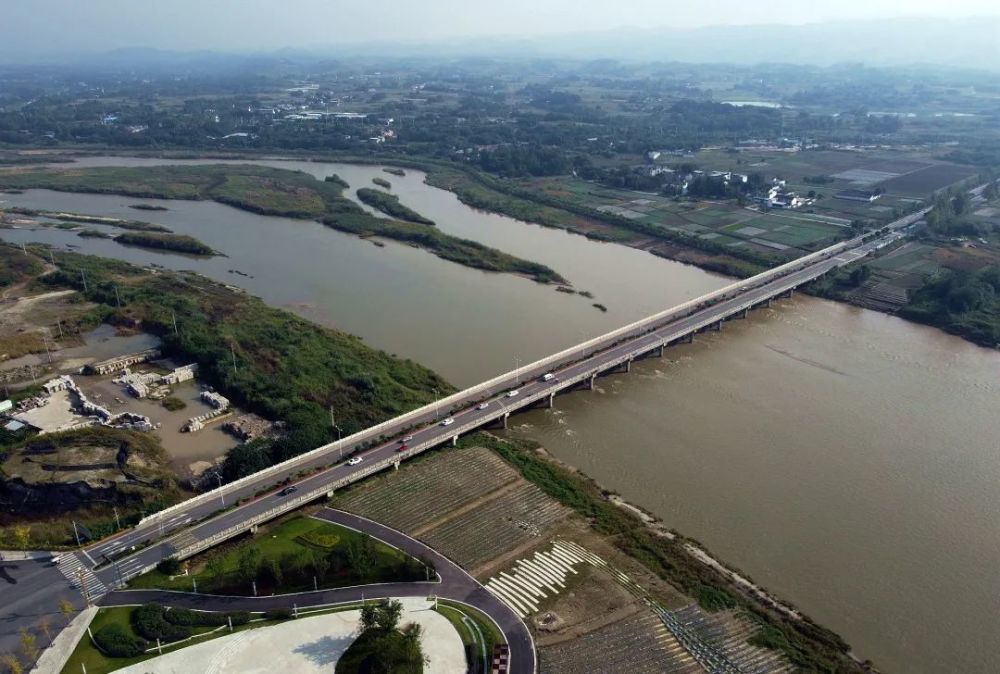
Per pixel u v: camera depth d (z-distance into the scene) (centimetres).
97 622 9850
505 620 10244
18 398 16100
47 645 9438
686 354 19988
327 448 14150
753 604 10744
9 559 11081
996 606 10831
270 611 10194
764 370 18962
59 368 17838
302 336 19700
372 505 12812
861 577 11419
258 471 13400
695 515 12962
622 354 18675
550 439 15575
